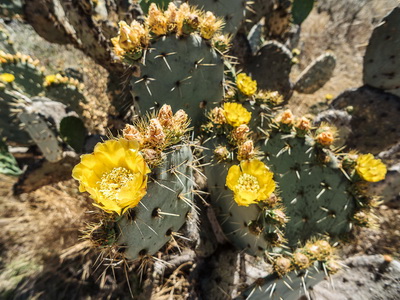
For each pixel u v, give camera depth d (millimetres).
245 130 413
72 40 752
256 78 924
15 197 686
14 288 544
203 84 503
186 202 358
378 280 556
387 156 909
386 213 810
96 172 268
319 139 478
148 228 325
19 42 1044
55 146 660
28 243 603
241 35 932
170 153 317
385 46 712
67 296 544
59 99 721
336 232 503
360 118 804
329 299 575
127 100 724
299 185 492
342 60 1448
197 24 446
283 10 984
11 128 687
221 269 574
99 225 296
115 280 570
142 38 434
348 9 1665
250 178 378
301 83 1086
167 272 591
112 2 798
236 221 480
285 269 409
